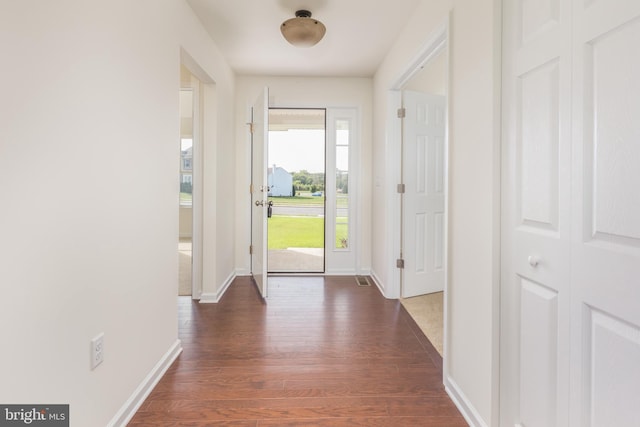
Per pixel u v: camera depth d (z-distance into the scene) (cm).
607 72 95
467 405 161
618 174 92
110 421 146
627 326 91
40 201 108
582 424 104
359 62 354
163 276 199
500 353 142
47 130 110
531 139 126
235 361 212
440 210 351
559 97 112
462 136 170
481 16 150
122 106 153
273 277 412
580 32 104
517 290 134
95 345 135
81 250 127
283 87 403
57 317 115
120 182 152
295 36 254
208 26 273
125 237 157
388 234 334
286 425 155
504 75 140
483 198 149
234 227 403
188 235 738
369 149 411
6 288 97
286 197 1134
